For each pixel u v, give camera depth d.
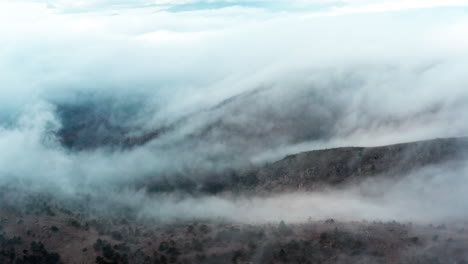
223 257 64.44
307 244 64.31
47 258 66.75
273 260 62.06
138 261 65.75
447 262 56.25
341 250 62.03
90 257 67.25
